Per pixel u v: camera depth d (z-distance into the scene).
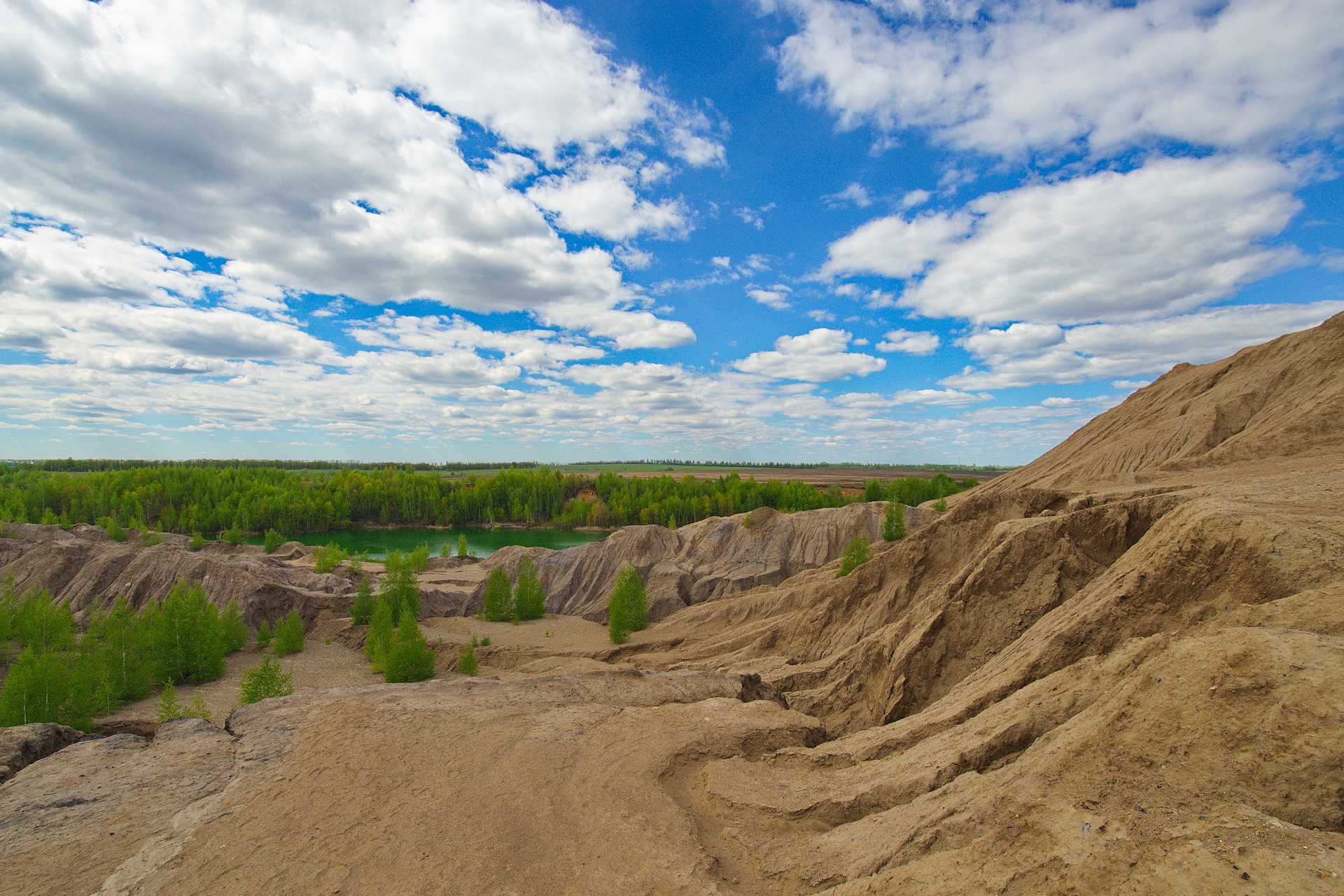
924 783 13.12
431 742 16.95
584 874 11.47
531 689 21.61
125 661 36.88
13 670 30.11
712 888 10.93
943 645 25.69
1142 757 9.73
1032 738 13.36
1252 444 40.56
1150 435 56.16
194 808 13.94
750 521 68.50
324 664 45.16
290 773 15.45
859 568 36.84
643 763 15.59
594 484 184.50
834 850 11.72
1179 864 7.58
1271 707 9.19
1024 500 33.88
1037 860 8.70
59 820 13.46
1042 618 22.34
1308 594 12.27
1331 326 50.72
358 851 12.25
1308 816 8.04
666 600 59.44
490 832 12.76
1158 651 13.35
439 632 53.44
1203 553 16.36
